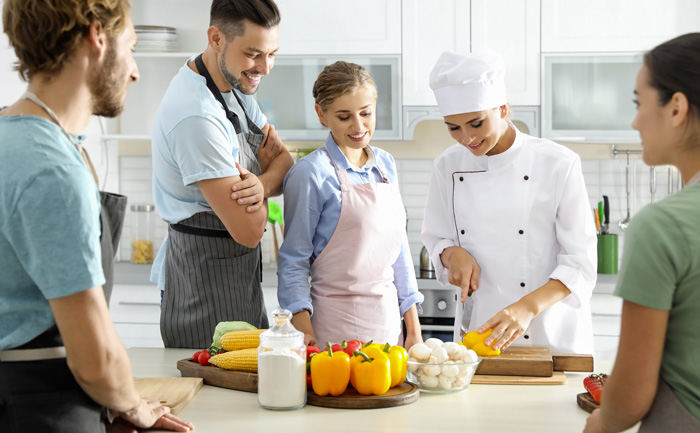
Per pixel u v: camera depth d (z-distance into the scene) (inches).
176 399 62.5
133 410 54.3
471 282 88.4
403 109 147.5
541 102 145.6
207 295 86.6
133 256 162.6
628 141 144.9
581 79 145.2
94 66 51.5
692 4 142.6
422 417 60.4
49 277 47.9
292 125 148.8
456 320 95.8
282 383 62.3
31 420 50.5
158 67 162.9
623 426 47.6
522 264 89.4
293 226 84.4
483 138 86.3
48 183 47.7
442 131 164.2
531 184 89.4
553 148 89.9
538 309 80.9
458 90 84.7
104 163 162.4
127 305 148.0
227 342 72.5
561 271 83.9
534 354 75.1
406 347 90.8
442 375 66.8
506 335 76.3
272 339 62.8
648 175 161.0
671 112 44.7
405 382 68.6
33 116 49.7
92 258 48.9
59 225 47.8
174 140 82.1
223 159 81.9
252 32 80.4
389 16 146.6
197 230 86.2
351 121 84.2
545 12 144.9
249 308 89.2
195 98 82.7
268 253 164.9
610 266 151.3
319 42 147.6
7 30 51.0
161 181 87.0
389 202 87.4
